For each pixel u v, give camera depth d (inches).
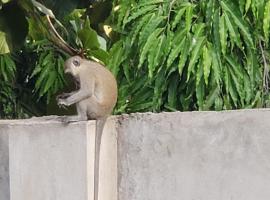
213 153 295.0
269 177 285.6
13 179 309.3
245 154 289.4
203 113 297.1
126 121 313.1
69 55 486.0
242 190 290.4
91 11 477.4
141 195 309.9
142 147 309.3
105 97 330.3
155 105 462.6
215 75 438.3
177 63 452.4
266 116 285.9
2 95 588.7
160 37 449.7
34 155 305.9
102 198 308.0
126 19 468.8
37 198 305.4
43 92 518.9
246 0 452.8
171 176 303.1
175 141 302.2
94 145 305.0
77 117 324.8
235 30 446.9
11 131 309.6
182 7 458.0
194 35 443.8
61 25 429.4
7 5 394.3
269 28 459.2
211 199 295.7
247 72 458.3
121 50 475.5
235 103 456.8
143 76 471.5
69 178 300.8
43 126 304.7
